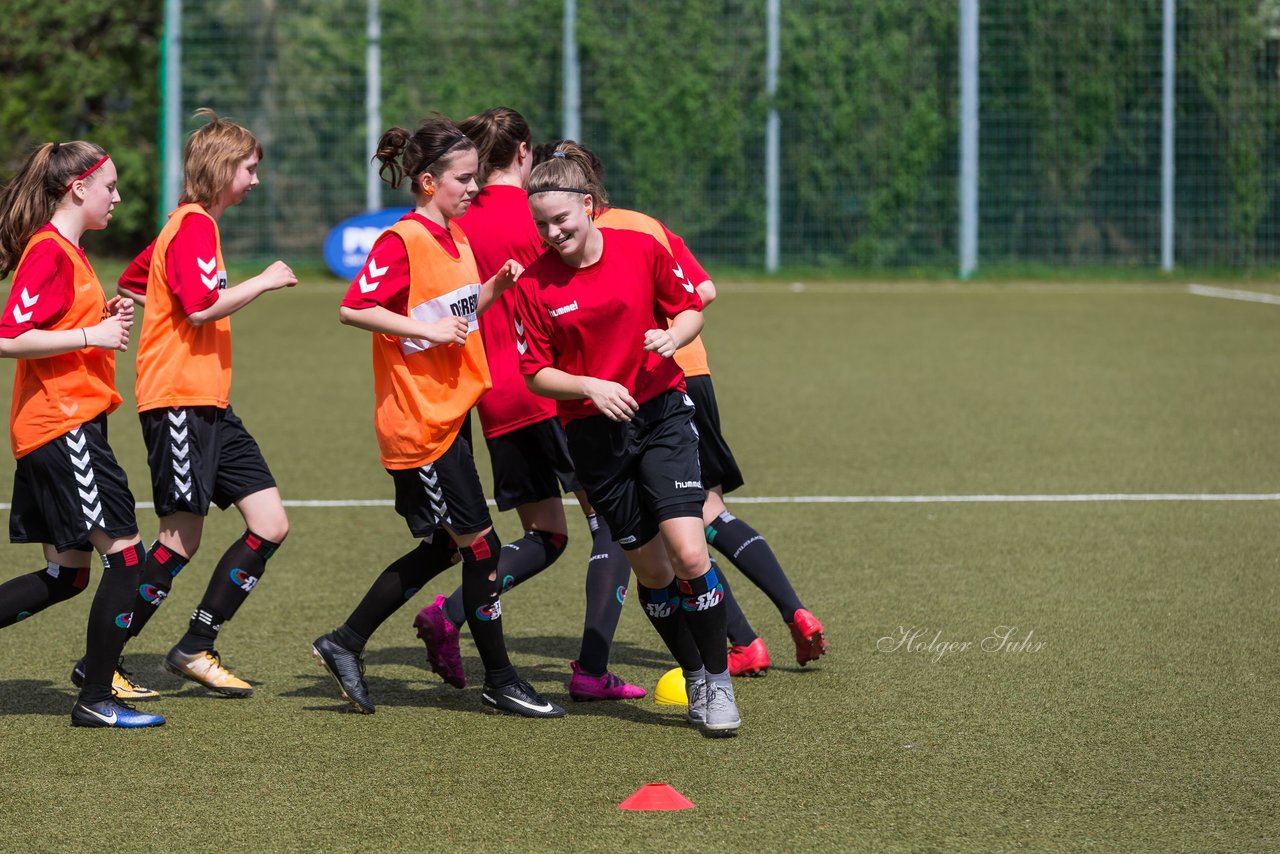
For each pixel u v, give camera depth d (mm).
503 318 17516
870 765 14414
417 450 15906
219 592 16875
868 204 79688
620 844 12484
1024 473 30328
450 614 17047
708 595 15234
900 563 22969
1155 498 27734
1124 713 15922
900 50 78562
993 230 80188
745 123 79312
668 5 78562
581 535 25719
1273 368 45469
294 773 14320
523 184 18062
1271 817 13023
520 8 79000
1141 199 79688
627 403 14742
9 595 16312
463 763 14609
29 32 78750
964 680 17203
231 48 78188
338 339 54156
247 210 79188
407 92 79188
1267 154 79312
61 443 15633
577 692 16922
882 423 36688
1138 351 49750
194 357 16531
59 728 15781
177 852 12391
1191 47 78500
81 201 16125
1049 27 78438
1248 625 19406
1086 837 12602
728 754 14828
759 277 79000
